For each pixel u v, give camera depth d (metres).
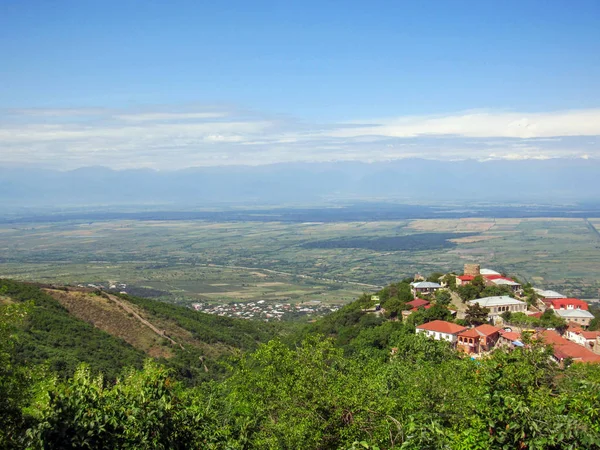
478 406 24.84
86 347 79.19
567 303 120.56
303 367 37.41
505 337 90.81
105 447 23.38
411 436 24.36
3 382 24.23
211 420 28.61
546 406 24.08
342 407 31.89
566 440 21.61
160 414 24.73
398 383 44.81
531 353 32.94
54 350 70.94
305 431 31.19
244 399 40.12
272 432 33.12
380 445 28.98
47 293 98.81
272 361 40.00
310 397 33.88
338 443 30.91
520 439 22.14
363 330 102.81
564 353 76.56
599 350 89.62
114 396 26.17
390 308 114.50
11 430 22.69
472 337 89.94
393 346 88.50
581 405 22.89
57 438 22.19
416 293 128.75
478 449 22.91
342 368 42.78
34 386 28.08
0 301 85.19
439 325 94.00
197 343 102.88
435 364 63.78
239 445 29.16
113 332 94.06
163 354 90.25
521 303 111.94
